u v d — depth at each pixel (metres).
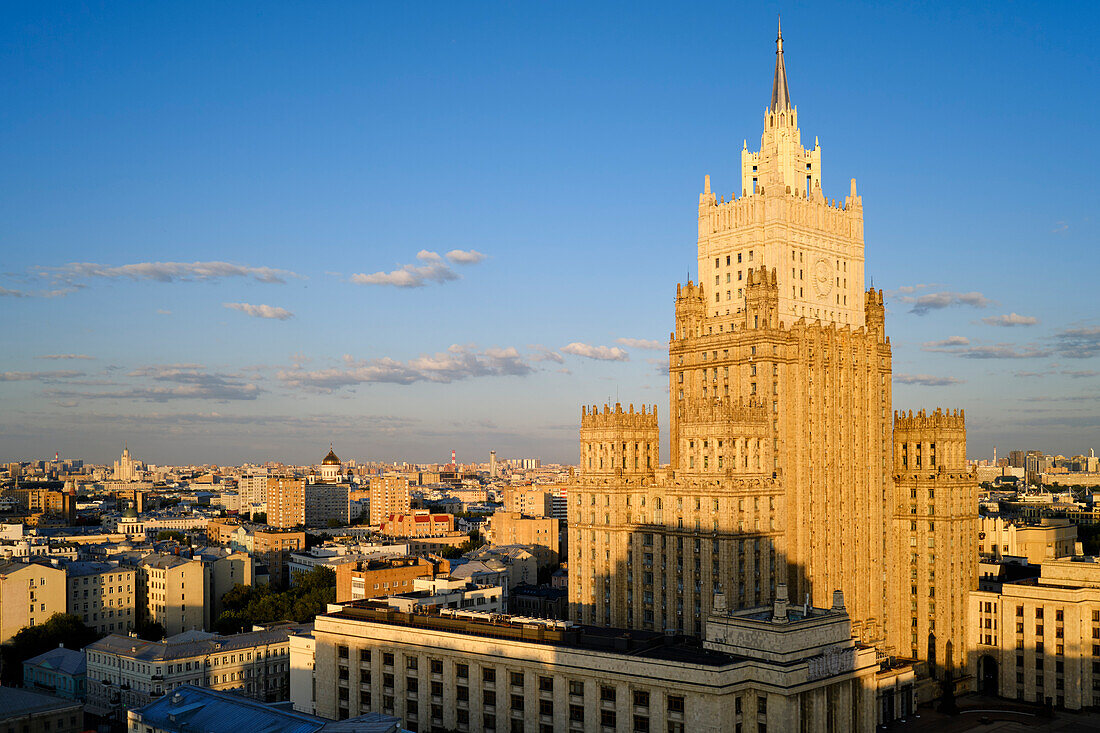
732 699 163.75
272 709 168.62
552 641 183.88
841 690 175.62
